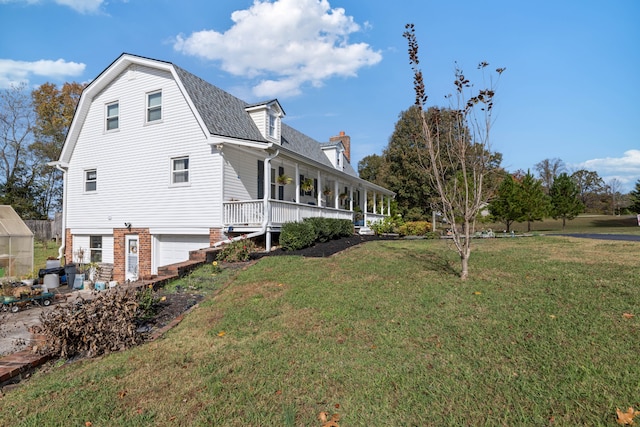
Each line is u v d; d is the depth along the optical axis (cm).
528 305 533
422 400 324
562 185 3178
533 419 287
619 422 275
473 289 634
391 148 3628
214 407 334
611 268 747
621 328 434
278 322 543
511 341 423
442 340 441
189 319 602
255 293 698
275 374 388
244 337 502
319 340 468
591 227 3506
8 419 336
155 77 1456
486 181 952
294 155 1430
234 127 1473
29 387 407
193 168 1362
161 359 450
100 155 1586
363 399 332
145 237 1455
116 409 342
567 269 754
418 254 1056
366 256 1028
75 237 1666
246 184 1459
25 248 1359
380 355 414
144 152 1473
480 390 332
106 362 462
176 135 1400
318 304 603
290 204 1418
